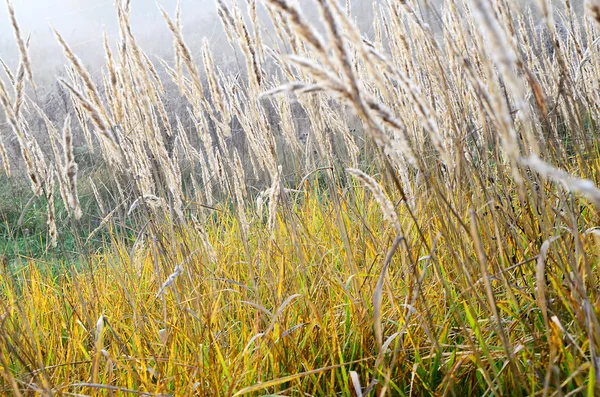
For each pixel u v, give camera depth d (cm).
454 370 206
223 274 260
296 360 225
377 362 205
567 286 216
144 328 238
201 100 241
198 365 216
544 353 207
